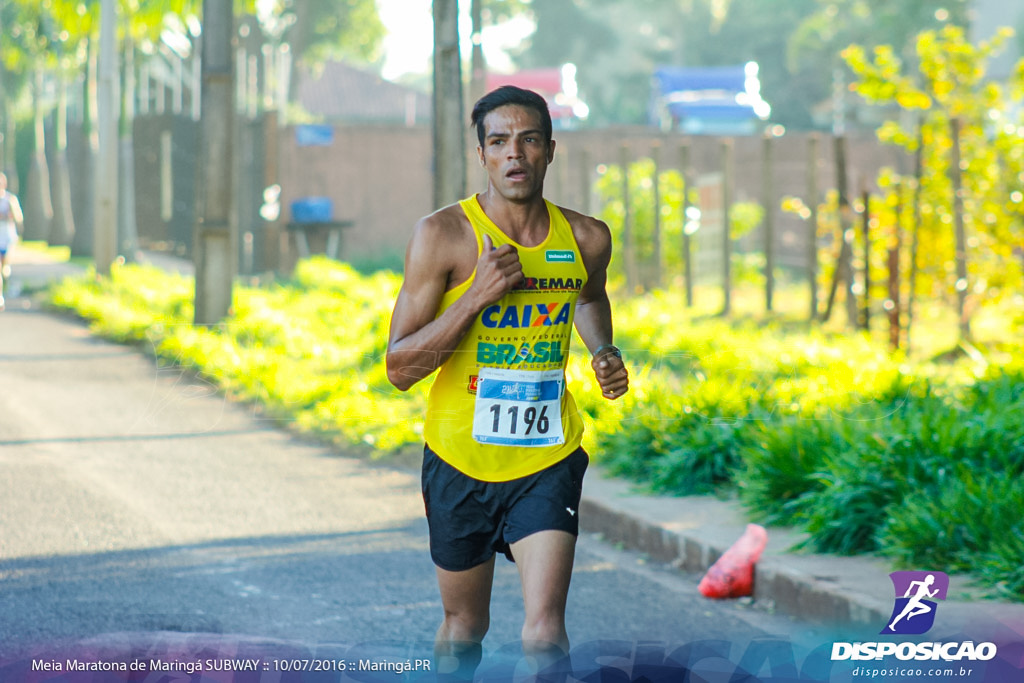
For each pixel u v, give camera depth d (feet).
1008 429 33.35
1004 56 193.88
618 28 377.30
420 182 140.36
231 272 69.41
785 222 127.24
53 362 62.64
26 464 40.78
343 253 138.41
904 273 68.18
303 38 233.35
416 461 43.14
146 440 45.39
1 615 24.99
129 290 89.66
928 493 30.35
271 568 29.84
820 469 32.55
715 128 224.53
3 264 89.15
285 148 134.31
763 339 58.95
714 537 31.78
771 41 334.24
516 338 16.76
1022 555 25.90
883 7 266.98
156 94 197.57
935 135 67.72
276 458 43.27
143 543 31.81
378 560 30.91
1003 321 69.62
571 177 124.98
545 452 16.96
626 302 83.56
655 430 38.14
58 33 154.61
